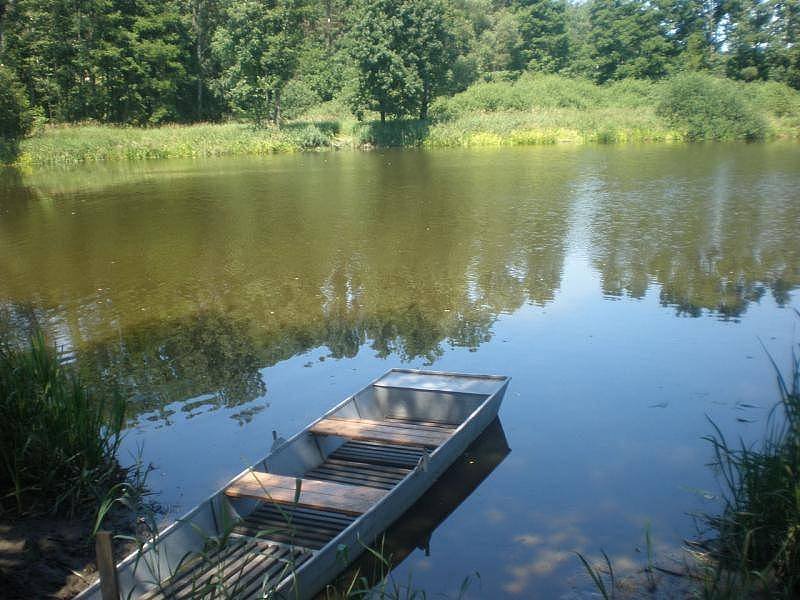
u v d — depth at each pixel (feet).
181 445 23.27
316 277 43.27
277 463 20.56
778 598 14.76
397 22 131.95
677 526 18.12
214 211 66.90
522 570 16.72
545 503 19.39
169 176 93.97
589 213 61.31
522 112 145.79
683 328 32.45
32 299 40.45
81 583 16.60
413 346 31.42
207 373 29.12
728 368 27.78
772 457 16.72
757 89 141.08
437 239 52.95
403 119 141.69
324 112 161.38
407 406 25.17
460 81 177.37
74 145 114.42
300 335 33.30
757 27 167.63
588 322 33.81
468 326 33.86
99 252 51.55
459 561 17.15
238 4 131.13
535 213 62.08
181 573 16.34
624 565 16.69
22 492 20.11
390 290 40.22
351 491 18.49
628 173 85.66
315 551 16.94
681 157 101.45
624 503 19.22
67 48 138.00
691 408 24.56
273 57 132.46
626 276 41.68
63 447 20.52
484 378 25.72
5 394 20.70
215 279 43.42
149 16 145.48
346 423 22.77
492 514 18.95
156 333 34.06
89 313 37.52
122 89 145.69
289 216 63.46
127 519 19.26
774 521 15.90
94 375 29.09
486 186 78.33
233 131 130.82
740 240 49.44
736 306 35.40
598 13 198.08
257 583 15.90
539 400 25.57
